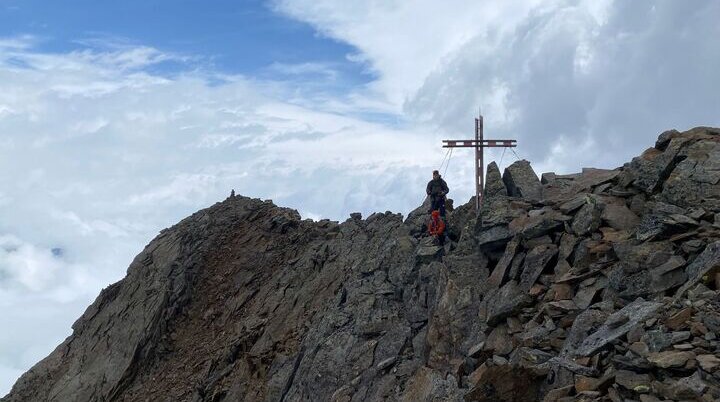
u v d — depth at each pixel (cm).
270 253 3750
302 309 3022
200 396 2862
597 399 1269
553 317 1630
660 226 1609
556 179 2181
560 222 1873
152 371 3259
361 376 2134
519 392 1427
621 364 1289
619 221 1777
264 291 3419
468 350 1767
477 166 2433
